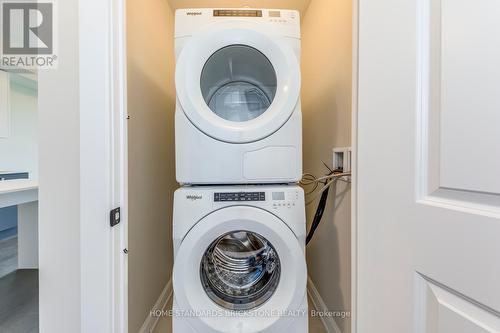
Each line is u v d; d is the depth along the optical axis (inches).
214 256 48.9
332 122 59.4
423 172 21.0
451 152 18.6
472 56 17.0
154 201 64.0
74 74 32.5
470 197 17.4
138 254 53.9
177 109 44.0
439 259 19.3
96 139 31.0
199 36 44.1
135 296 52.3
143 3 56.9
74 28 32.4
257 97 55.7
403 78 22.6
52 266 32.8
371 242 27.4
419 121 21.2
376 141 26.3
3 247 126.6
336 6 57.3
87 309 31.1
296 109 44.3
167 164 73.8
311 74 75.3
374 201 26.8
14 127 157.8
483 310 16.5
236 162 43.3
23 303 73.3
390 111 24.2
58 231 32.8
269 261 48.1
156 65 65.4
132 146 50.9
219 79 54.2
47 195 32.7
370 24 27.0
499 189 15.5
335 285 57.1
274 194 43.2
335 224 57.5
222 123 43.6
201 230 41.8
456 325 18.1
